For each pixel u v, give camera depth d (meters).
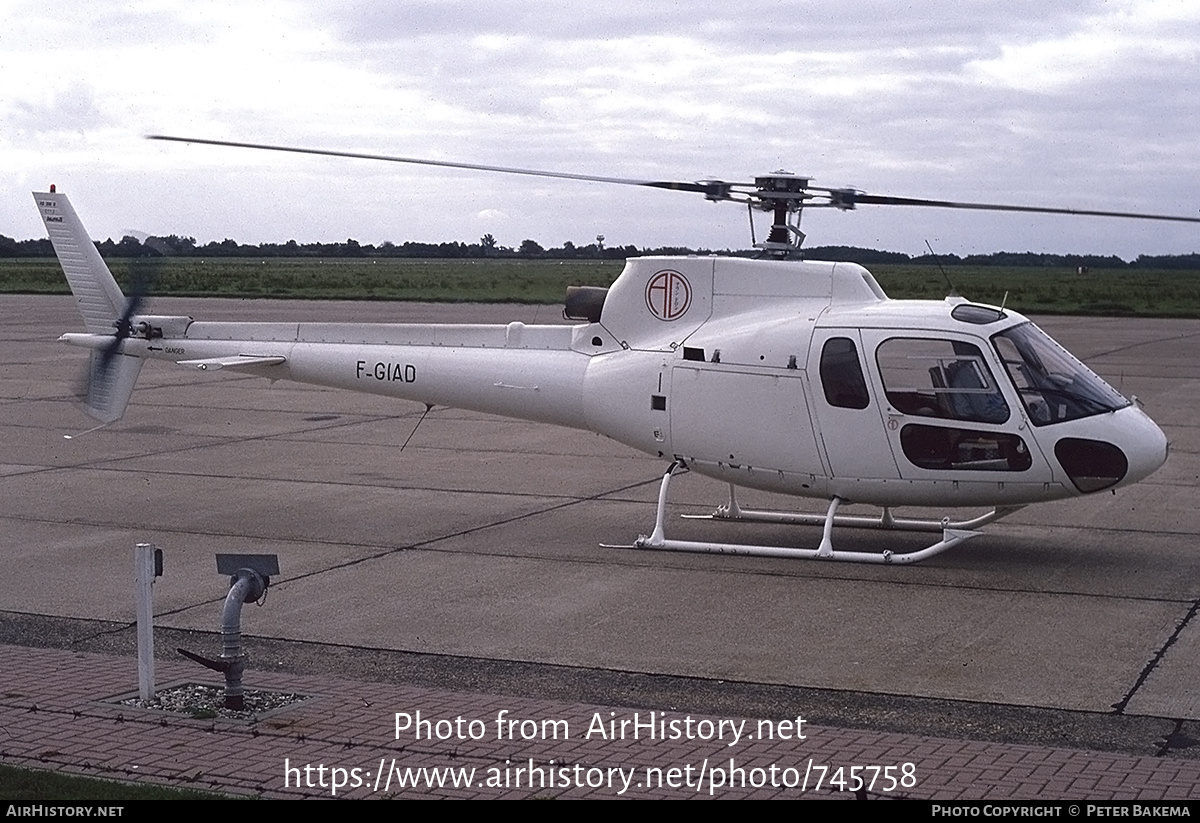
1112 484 10.84
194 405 23.70
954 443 10.95
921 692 8.00
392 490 15.34
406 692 7.98
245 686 8.08
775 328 11.55
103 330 14.65
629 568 11.38
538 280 83.69
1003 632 9.34
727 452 11.76
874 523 12.84
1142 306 58.81
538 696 7.94
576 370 12.60
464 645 9.06
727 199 12.08
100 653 8.90
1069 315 51.88
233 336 14.20
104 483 15.66
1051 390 10.90
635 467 17.17
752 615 9.82
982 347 10.89
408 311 47.34
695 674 8.39
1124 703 7.77
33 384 25.97
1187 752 6.93
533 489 15.46
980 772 6.55
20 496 14.75
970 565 11.46
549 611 9.95
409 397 13.49
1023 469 10.83
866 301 11.62
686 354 11.91
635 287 12.43
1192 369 28.89
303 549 12.15
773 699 7.88
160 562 7.80
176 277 91.12
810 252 12.70
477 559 11.74
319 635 9.33
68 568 11.37
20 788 6.30
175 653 8.91
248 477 16.19
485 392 13.01
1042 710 7.65
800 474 11.50
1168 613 9.83
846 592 10.52
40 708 7.59
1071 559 11.69
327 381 13.82
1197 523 13.30
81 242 14.62
